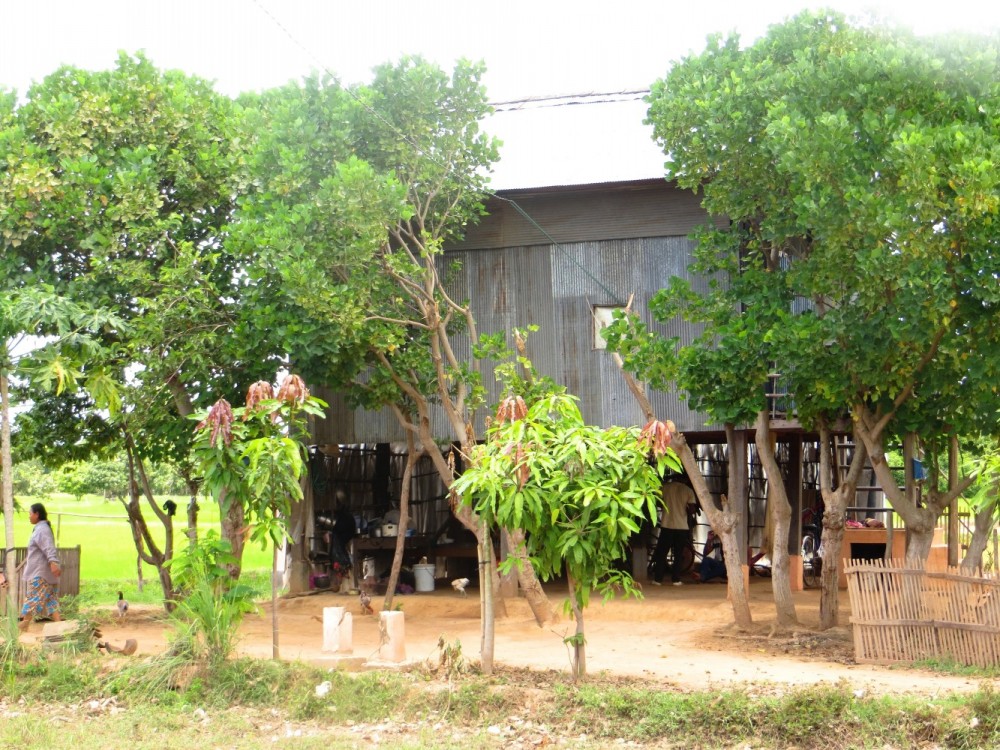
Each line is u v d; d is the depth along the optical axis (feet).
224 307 44.62
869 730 25.43
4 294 36.47
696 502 62.80
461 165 47.62
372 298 43.45
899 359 34.94
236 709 29.30
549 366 53.67
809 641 38.68
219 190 46.09
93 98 43.86
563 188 52.21
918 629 34.24
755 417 41.60
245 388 45.50
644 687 29.66
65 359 37.19
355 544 58.90
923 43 35.40
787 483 57.88
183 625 31.86
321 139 43.83
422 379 48.47
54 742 25.55
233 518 33.73
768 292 39.83
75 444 52.75
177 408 47.34
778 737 25.66
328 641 33.99
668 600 51.78
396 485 66.64
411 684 30.04
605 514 28.27
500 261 54.80
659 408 52.08
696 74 39.55
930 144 30.96
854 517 63.98
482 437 54.34
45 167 41.34
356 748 25.23
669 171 40.34
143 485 54.75
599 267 53.62
